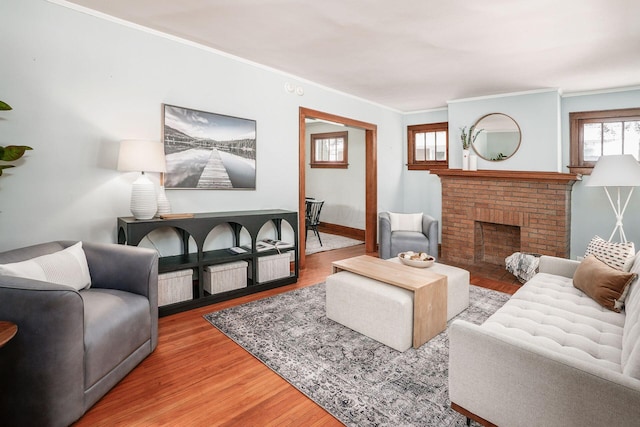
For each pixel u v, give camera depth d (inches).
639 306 60.9
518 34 115.3
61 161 104.9
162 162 111.7
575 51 129.7
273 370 83.2
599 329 72.6
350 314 105.0
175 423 65.2
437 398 72.4
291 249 152.6
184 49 129.4
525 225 177.9
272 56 141.9
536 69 151.0
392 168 243.0
